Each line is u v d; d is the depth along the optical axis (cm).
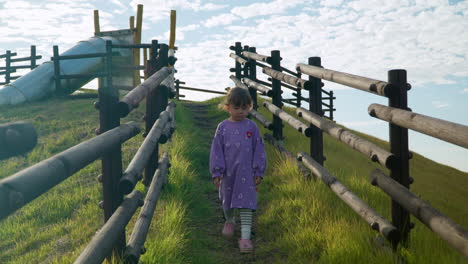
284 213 396
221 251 335
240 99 339
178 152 604
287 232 356
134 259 252
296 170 509
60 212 449
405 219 285
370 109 319
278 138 708
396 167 288
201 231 371
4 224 441
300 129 530
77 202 467
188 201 439
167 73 530
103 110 249
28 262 341
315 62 500
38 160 689
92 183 525
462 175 1241
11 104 1152
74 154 167
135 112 949
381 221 295
